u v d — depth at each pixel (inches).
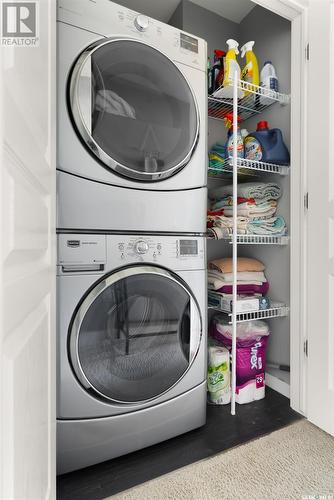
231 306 56.9
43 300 25.9
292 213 57.2
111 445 40.6
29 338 20.1
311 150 52.6
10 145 15.7
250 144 61.5
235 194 54.0
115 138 39.9
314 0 51.9
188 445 45.6
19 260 17.7
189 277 46.9
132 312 41.5
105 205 39.9
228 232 58.4
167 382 44.4
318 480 38.6
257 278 63.8
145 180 42.8
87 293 38.6
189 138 46.6
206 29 72.7
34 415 21.5
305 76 54.1
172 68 45.2
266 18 68.9
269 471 40.1
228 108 69.5
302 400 54.4
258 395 59.9
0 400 14.3
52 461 29.4
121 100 40.4
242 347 58.9
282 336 64.4
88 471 40.3
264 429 49.8
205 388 49.5
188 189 47.1
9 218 15.5
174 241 45.5
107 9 40.4
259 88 60.4
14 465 16.1
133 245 41.9
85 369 38.2
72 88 37.3
